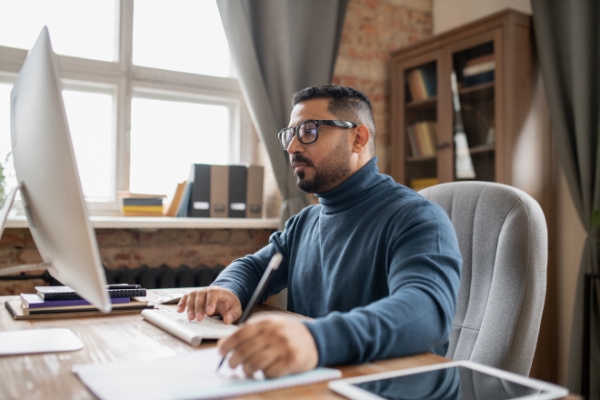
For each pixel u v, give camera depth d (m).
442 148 3.00
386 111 3.41
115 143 2.80
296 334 0.75
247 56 2.75
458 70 2.93
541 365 2.74
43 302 1.19
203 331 1.02
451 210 1.44
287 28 2.88
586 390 2.41
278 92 2.87
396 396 0.66
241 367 0.78
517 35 2.69
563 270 2.78
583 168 2.51
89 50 2.77
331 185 1.38
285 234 1.58
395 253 1.11
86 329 1.07
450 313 0.94
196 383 0.71
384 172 3.40
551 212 2.80
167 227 2.60
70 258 0.84
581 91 2.52
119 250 2.65
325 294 1.32
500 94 2.70
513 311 1.22
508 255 1.27
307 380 0.73
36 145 0.87
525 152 2.70
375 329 0.82
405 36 3.50
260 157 3.14
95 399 0.66
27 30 2.62
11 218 2.30
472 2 3.30
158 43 2.95
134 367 0.78
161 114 2.95
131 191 2.85
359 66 3.30
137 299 1.33
